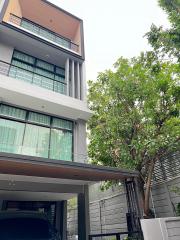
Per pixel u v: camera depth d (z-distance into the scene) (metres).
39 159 5.52
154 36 8.64
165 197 8.93
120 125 8.72
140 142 8.06
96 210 13.34
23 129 8.87
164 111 8.27
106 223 12.06
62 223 9.95
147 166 8.68
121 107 9.16
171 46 8.55
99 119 9.79
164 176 9.23
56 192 8.02
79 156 9.53
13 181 7.36
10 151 8.22
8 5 10.86
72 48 12.86
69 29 13.73
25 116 9.16
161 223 5.78
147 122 8.42
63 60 11.93
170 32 8.16
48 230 5.35
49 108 9.52
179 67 8.28
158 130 8.25
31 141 8.85
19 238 4.89
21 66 10.71
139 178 8.41
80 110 9.84
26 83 9.09
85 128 10.37
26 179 7.31
